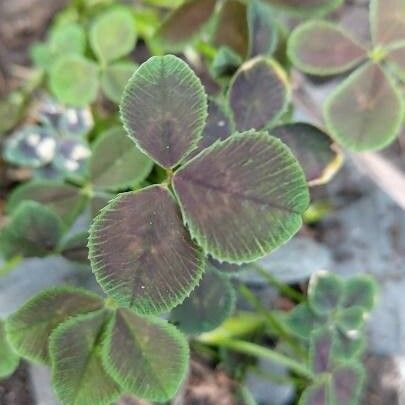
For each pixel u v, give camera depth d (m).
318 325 0.11
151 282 0.07
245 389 0.12
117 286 0.07
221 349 0.13
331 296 0.12
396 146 0.15
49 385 0.12
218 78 0.12
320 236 0.14
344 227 0.14
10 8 0.16
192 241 0.08
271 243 0.07
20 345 0.09
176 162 0.08
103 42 0.13
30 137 0.13
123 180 0.11
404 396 0.13
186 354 0.09
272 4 0.12
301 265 0.13
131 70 0.13
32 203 0.11
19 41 0.15
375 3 0.11
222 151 0.08
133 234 0.07
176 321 0.10
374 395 0.13
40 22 0.16
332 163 0.11
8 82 0.15
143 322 0.09
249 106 0.11
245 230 0.07
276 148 0.07
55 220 0.11
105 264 0.07
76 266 0.12
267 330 0.13
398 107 0.11
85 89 0.13
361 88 0.11
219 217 0.08
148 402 0.12
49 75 0.14
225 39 0.12
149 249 0.07
